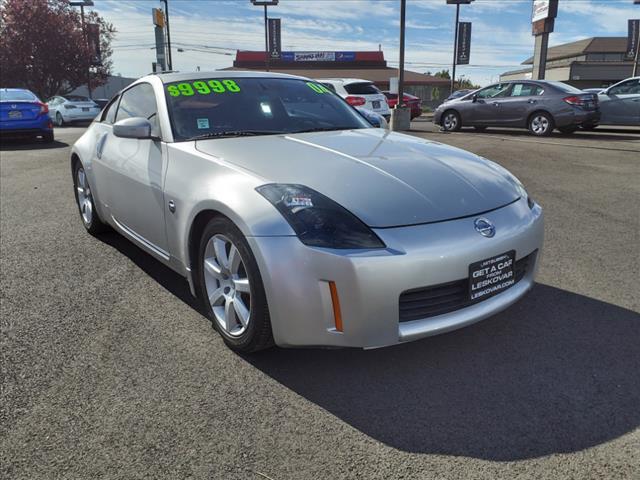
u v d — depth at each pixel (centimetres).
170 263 322
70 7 3416
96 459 196
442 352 271
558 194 629
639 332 289
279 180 254
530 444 203
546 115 1264
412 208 242
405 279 226
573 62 4922
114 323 303
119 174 366
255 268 241
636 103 1269
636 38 3522
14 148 1141
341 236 228
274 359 266
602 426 212
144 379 247
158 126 338
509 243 254
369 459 196
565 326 297
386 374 252
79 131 1730
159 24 2534
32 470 190
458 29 3544
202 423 216
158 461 195
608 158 899
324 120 372
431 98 5225
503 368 256
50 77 3259
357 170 265
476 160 315
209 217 277
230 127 338
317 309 231
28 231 487
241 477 187
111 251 430
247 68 5425
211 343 281
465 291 243
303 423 217
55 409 225
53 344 278
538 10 2173
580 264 393
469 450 200
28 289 351
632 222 507
